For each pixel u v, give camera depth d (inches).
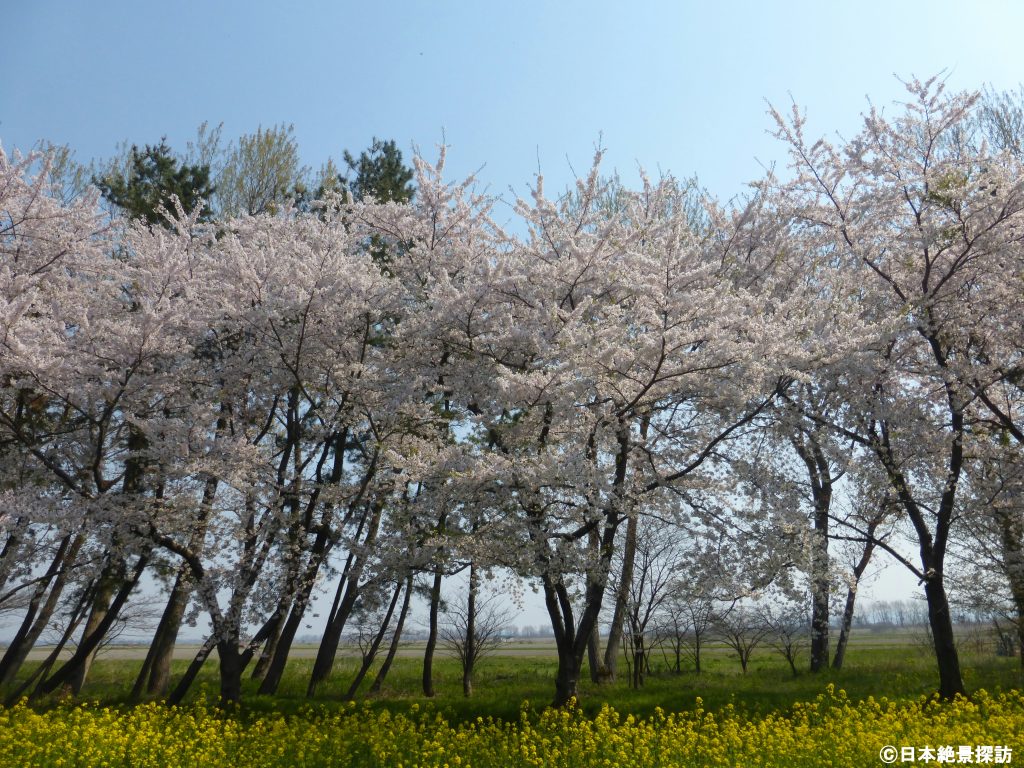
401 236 546.0
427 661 619.2
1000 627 653.9
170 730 374.3
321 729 390.6
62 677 458.6
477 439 467.8
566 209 695.1
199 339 507.2
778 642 743.7
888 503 504.4
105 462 482.0
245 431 505.4
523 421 459.2
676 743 335.6
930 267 493.4
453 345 469.1
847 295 518.9
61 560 479.8
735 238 573.6
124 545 431.2
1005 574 540.1
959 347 514.0
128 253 598.2
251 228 560.4
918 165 503.5
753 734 345.4
